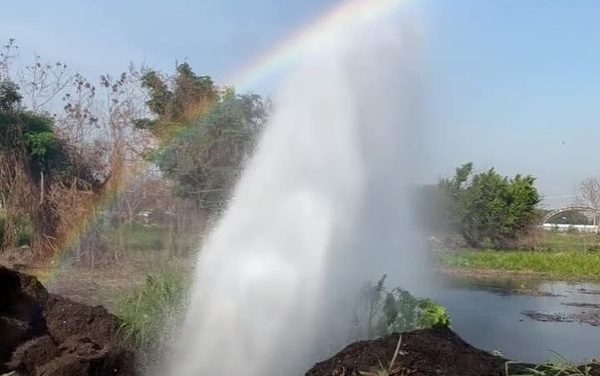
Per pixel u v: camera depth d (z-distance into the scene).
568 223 66.62
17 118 20.98
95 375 6.93
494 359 6.67
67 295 12.12
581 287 23.38
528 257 30.23
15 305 7.68
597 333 12.91
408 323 7.58
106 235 17.78
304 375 6.73
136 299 8.59
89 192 18.27
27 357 7.09
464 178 36.91
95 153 20.78
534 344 11.46
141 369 7.33
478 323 13.53
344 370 6.21
